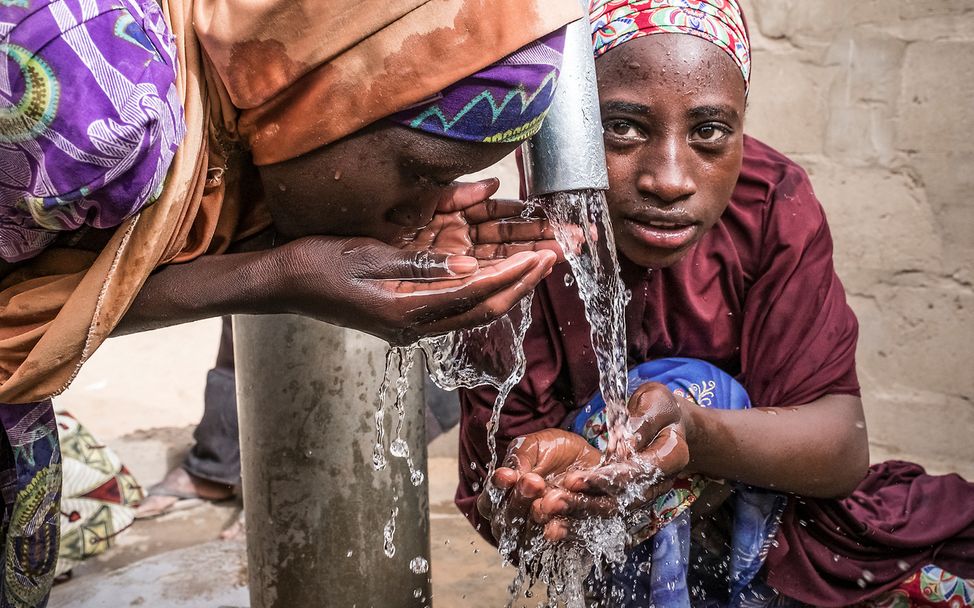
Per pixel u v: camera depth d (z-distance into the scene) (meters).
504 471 1.67
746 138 2.39
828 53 3.61
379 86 1.31
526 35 1.32
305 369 2.11
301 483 2.17
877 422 3.73
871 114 3.57
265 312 1.51
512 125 1.39
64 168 1.24
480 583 2.86
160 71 1.29
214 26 1.34
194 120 1.38
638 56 1.83
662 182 1.83
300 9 1.29
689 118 1.83
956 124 3.43
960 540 2.40
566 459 1.80
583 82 1.58
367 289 1.43
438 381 2.03
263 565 2.25
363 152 1.37
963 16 3.38
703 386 2.11
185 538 3.35
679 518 2.09
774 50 3.70
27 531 1.74
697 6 1.86
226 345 3.65
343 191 1.41
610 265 1.95
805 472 2.07
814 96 3.66
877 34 3.52
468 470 2.31
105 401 4.20
